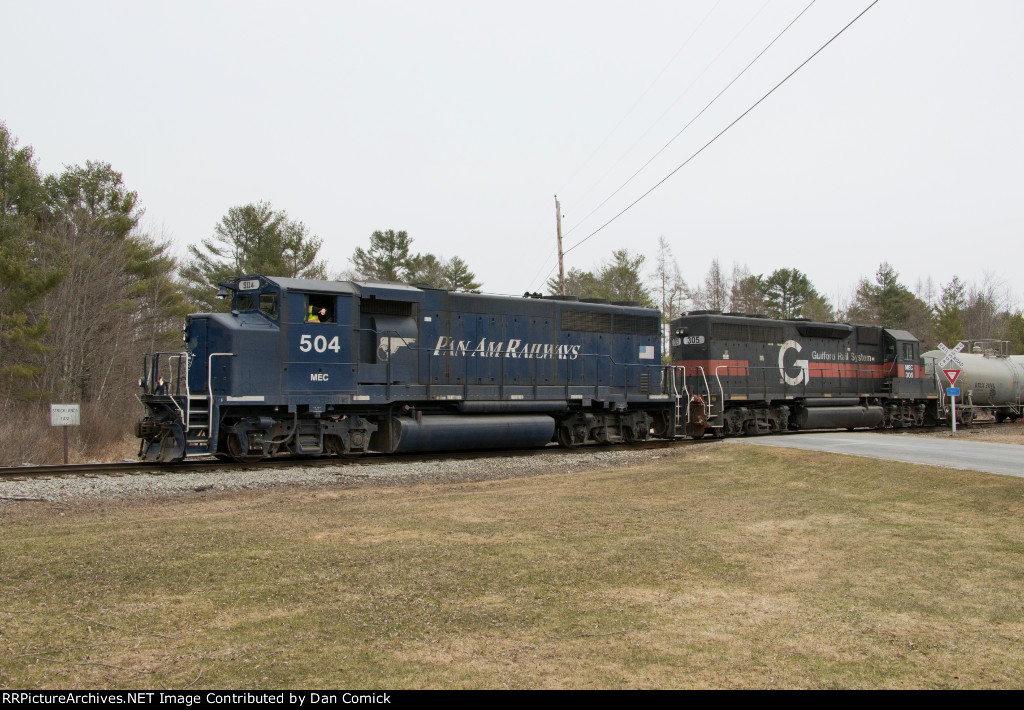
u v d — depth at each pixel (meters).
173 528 8.95
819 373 28.59
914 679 4.92
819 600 6.53
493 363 19.30
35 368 26.62
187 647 5.28
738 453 17.11
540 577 7.09
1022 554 8.08
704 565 7.61
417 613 6.05
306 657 5.14
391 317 17.61
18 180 29.78
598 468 16.62
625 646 5.41
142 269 33.59
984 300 79.88
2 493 11.64
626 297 59.41
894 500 11.30
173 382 16.64
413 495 12.09
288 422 16.00
